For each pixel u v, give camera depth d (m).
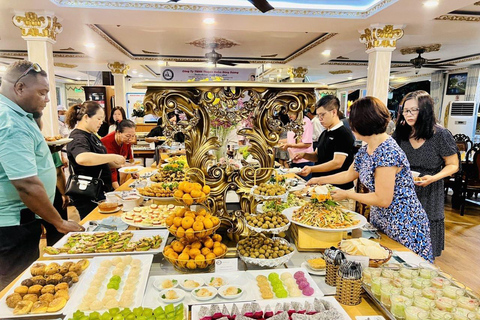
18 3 3.45
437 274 1.18
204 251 1.25
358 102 1.49
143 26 4.36
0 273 1.53
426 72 10.08
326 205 1.52
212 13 3.74
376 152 1.47
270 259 1.23
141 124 7.23
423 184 1.93
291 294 1.09
